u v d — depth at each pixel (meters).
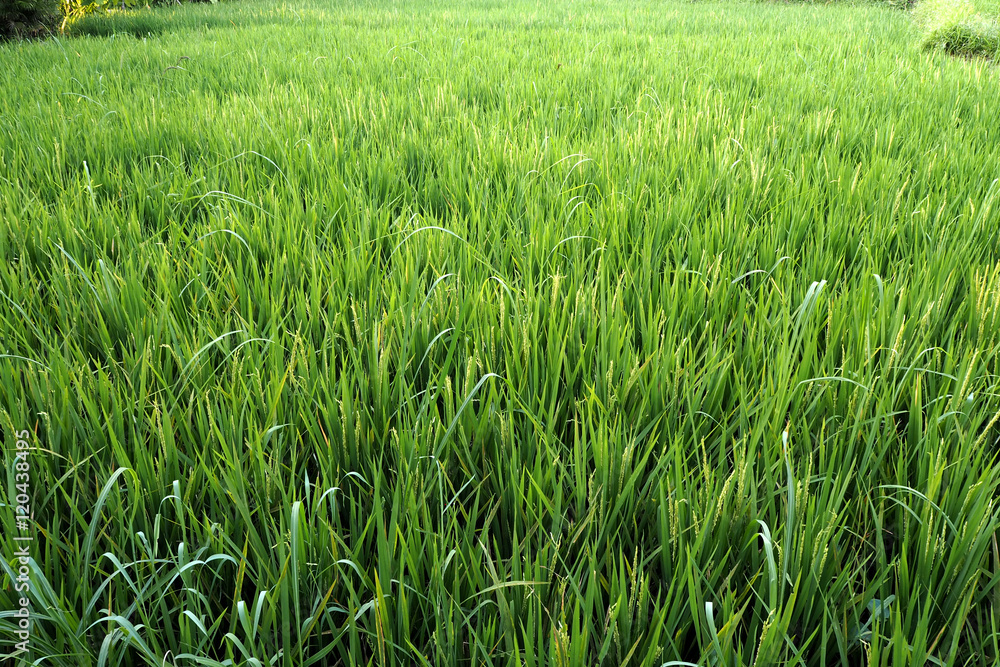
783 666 1.28
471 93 5.66
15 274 2.49
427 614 1.39
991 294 2.16
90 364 2.16
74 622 1.31
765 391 1.82
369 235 2.91
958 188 3.41
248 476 1.65
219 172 3.71
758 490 1.64
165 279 2.43
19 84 5.88
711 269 2.46
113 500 1.55
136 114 4.74
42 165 3.82
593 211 3.00
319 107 5.01
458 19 10.88
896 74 6.27
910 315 2.19
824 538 1.34
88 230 2.98
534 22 10.66
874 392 1.82
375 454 1.74
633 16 11.48
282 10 11.91
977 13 9.19
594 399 1.77
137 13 12.20
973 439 1.79
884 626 1.35
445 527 1.61
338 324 2.21
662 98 5.37
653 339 2.09
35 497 1.56
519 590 1.35
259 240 2.81
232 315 2.33
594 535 1.53
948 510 1.52
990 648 1.37
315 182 3.52
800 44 8.38
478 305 2.21
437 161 3.83
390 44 8.20
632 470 1.74
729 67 6.57
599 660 1.24
